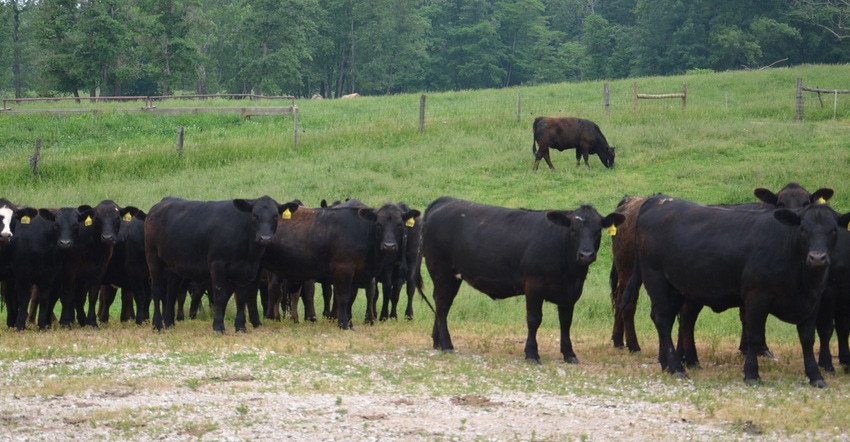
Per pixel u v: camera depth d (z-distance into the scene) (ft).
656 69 267.39
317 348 42.68
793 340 50.06
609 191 84.17
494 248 41.70
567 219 39.14
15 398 32.09
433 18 315.17
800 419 30.17
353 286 51.67
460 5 311.47
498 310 59.00
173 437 27.68
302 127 124.36
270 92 250.78
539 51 298.35
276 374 36.22
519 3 298.97
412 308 57.72
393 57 285.64
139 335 47.29
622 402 32.76
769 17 256.32
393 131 108.78
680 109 117.08
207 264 48.49
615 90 149.28
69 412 30.30
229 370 36.86
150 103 155.84
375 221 49.62
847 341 41.11
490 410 31.14
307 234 50.19
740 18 256.32
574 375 37.60
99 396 32.50
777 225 35.99
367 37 275.80
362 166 95.81
